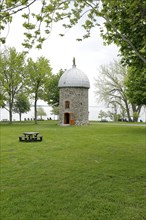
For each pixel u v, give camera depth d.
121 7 6.14
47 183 7.80
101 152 13.30
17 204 6.12
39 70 45.00
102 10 5.41
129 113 51.62
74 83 41.88
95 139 19.17
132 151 13.52
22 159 11.64
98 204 6.08
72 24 5.18
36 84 46.06
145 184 7.63
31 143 17.16
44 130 29.12
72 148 14.80
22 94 45.84
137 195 6.68
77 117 41.81
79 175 8.70
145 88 23.62
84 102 42.69
